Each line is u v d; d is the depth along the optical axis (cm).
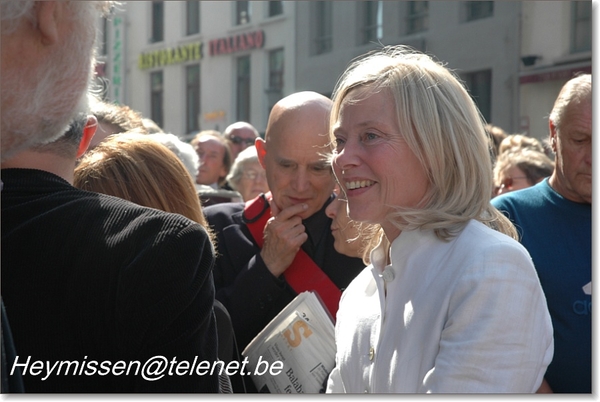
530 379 146
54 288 128
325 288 248
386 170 162
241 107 1553
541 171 417
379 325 164
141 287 127
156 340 127
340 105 173
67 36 130
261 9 1462
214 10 1589
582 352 238
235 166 502
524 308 147
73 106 133
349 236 246
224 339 205
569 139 248
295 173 254
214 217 274
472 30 938
